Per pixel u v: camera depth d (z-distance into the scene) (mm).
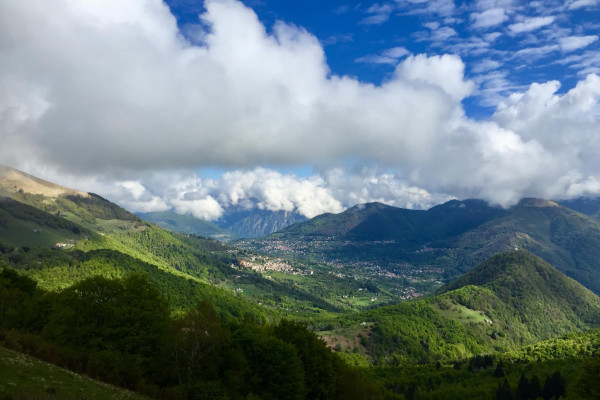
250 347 62969
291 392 60906
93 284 54812
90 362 44312
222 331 58938
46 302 63156
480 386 128000
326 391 70125
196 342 53938
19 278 88188
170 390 47719
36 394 30422
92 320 52469
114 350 48156
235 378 55969
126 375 45969
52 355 43062
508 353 192250
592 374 71125
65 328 50406
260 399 55938
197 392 49812
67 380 37281
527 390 110625
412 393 121375
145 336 51531
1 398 27594
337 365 77250
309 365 70250
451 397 120812
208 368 56656
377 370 161750
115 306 53406
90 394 36094
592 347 178625
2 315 62781
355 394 76625
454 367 165500
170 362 53344
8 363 35375
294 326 76938
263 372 61875
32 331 58781
